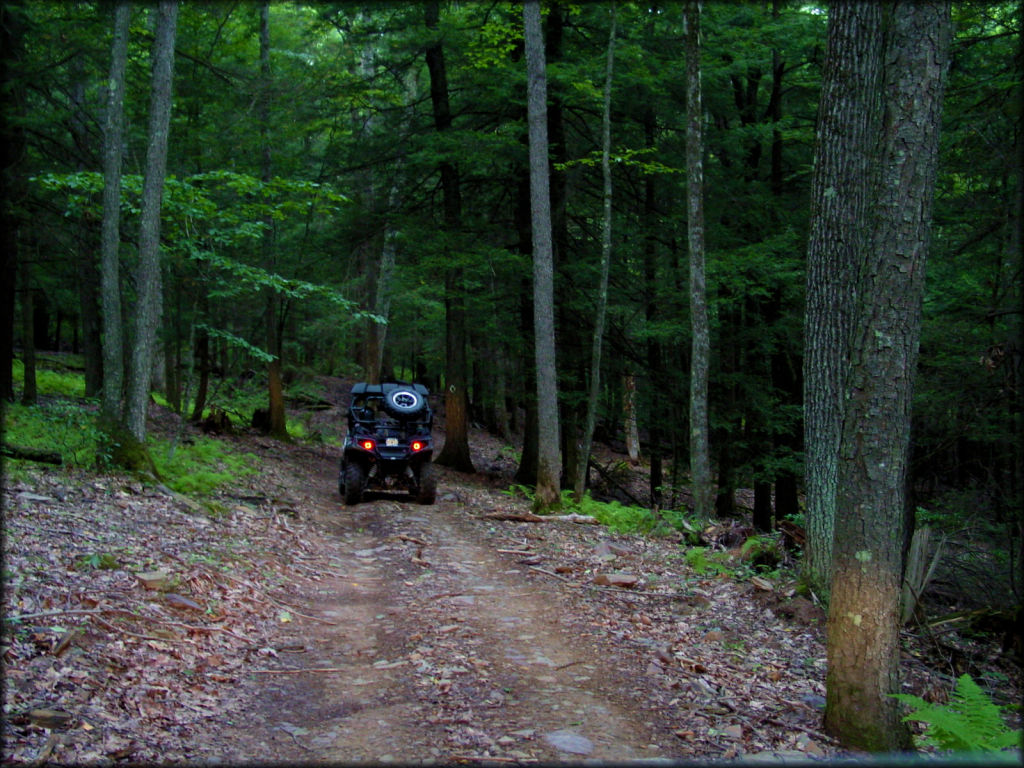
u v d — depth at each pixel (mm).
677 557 9094
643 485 21797
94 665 4215
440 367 33406
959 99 10188
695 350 10883
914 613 6988
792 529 8672
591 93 13734
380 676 4898
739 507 19328
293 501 11477
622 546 9641
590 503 12359
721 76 14828
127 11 9703
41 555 5625
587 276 16281
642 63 14703
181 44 14992
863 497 4230
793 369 15969
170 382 20641
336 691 4617
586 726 4168
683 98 15500
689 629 6230
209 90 15680
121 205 10922
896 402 4180
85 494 7973
